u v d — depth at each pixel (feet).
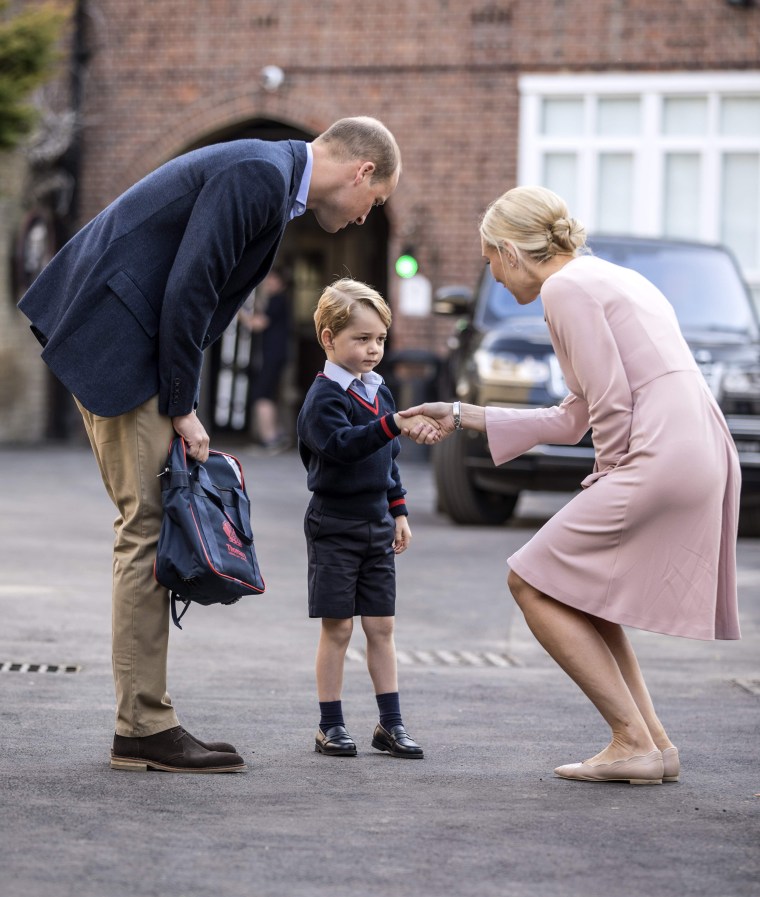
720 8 94.68
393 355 96.89
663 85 95.55
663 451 22.48
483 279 63.36
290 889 17.03
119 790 21.33
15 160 102.06
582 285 23.03
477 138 98.27
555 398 55.06
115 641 22.77
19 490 70.64
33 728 25.39
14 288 102.68
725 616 23.34
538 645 36.04
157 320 22.47
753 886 17.49
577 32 96.53
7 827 19.19
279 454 103.91
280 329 103.45
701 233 96.02
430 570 48.16
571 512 22.90
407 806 20.94
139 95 102.47
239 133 111.75
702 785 22.66
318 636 36.40
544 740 25.67
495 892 17.11
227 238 22.02
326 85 100.01
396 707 24.75
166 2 101.71
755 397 55.77
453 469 59.06
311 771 23.00
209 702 28.25
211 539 22.26
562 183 97.55
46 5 90.48
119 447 22.75
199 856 18.19
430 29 98.48
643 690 23.82
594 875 17.83
